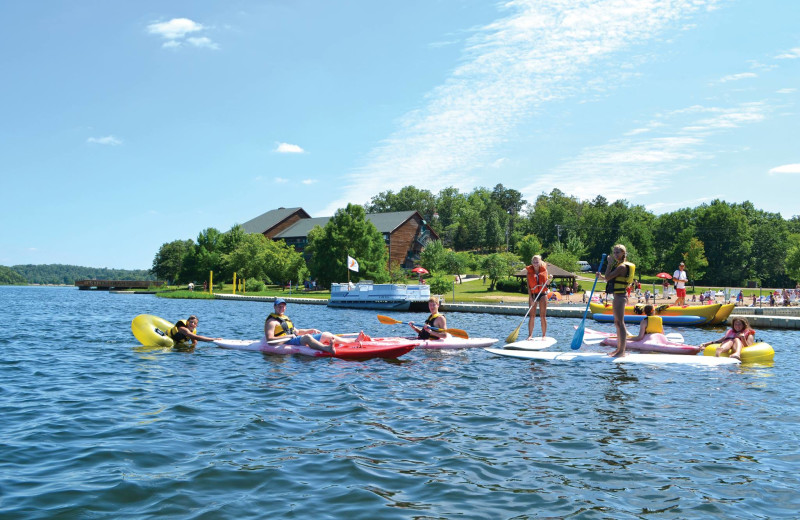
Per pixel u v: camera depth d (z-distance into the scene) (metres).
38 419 6.99
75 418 7.05
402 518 4.11
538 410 7.68
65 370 10.77
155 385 9.29
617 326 12.53
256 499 4.45
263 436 6.27
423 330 14.75
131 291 101.12
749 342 13.09
